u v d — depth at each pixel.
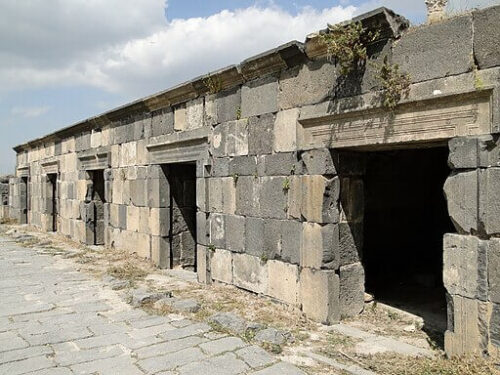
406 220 9.52
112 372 4.80
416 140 5.34
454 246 4.92
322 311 6.37
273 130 7.30
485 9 4.73
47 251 13.62
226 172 8.37
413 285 8.66
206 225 8.90
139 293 7.80
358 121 5.96
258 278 7.64
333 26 5.90
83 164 15.01
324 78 6.41
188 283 9.05
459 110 4.91
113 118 12.66
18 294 8.22
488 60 4.70
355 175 6.80
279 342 5.57
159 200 10.69
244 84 7.91
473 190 4.75
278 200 7.20
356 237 6.81
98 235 14.95
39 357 5.23
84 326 6.34
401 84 5.38
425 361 4.92
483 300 4.65
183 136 9.56
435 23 5.17
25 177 22.84
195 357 5.15
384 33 5.62
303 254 6.70
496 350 4.55
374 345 5.54
